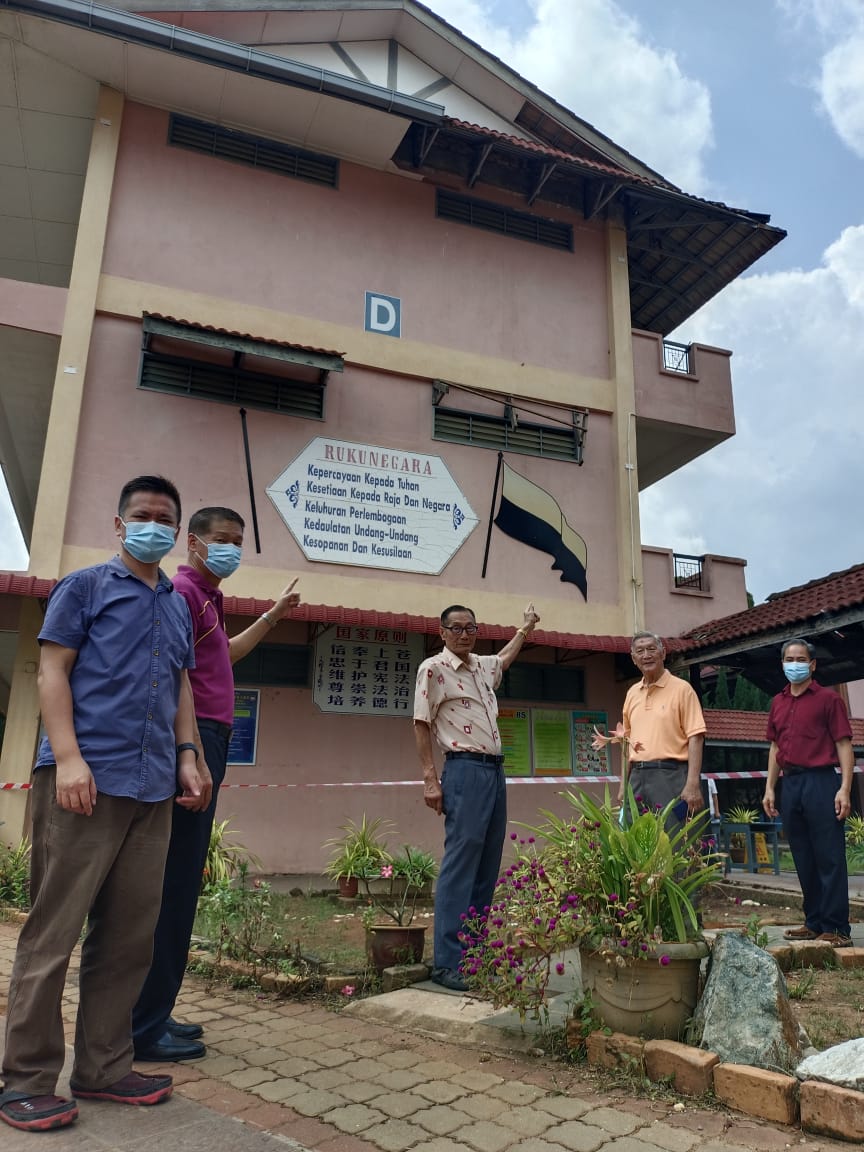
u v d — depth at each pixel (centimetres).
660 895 314
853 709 2030
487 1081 290
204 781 301
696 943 306
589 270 1220
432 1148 236
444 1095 277
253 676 941
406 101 996
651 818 333
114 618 274
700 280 1353
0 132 1024
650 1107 265
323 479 990
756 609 1068
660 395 1195
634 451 1152
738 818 1116
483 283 1141
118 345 933
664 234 1271
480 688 445
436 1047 332
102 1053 262
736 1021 284
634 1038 296
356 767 952
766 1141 238
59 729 254
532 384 1128
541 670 1080
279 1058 318
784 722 537
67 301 913
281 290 1021
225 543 352
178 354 951
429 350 1079
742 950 302
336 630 976
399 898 750
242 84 966
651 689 526
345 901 732
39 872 256
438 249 1125
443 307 1106
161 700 277
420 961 445
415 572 1012
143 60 929
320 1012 390
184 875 316
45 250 1227
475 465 1077
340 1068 306
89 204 942
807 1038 292
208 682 339
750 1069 266
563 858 335
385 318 1068
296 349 941
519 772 1031
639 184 1149
